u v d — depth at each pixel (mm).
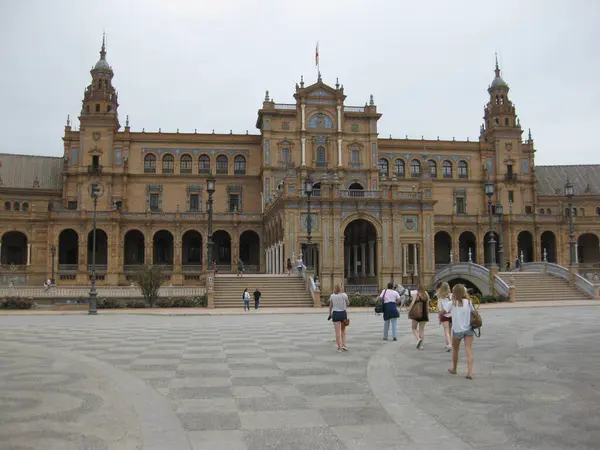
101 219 77812
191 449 8898
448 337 19500
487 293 58250
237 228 83562
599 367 16125
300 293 53531
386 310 22859
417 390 13039
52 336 25188
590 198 101438
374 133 87125
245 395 12555
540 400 12062
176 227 81438
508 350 19672
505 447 9000
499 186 95688
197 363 16906
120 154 87438
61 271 75625
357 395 12539
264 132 85125
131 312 44625
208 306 49938
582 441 9281
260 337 24359
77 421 10445
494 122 97938
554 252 92125
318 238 64438
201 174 89125
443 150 96000
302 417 10734
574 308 44781
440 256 93125
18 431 9820
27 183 94375
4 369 15898
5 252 85750
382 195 66562
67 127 88875
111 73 90625
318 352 19234
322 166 85188
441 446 9047
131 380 14242
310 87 85750
